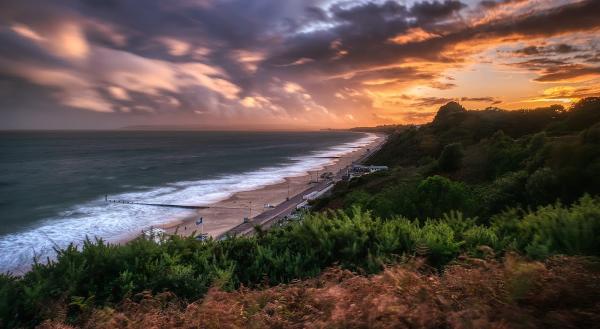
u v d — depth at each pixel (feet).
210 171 426.92
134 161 545.44
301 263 18.62
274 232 22.94
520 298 9.46
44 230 182.80
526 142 178.09
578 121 199.52
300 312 11.43
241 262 20.03
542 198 72.54
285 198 257.55
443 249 17.25
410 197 67.87
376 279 11.29
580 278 9.87
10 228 186.91
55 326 12.71
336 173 393.09
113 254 18.11
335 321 9.36
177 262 18.86
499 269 11.25
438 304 9.60
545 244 16.22
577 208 18.79
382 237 19.75
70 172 424.46
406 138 447.42
